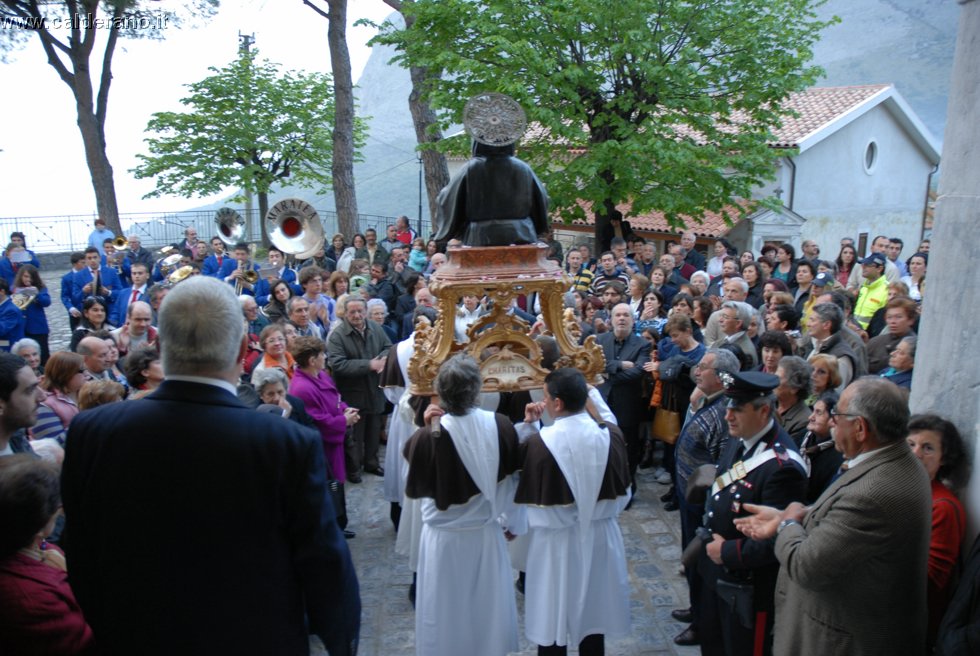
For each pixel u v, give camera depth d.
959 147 3.03
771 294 7.54
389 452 5.73
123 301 9.55
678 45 15.15
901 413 2.63
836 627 2.73
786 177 20.09
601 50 14.73
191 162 27.95
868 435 2.68
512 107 4.79
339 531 2.19
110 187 18.69
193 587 1.99
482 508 3.81
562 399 3.68
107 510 2.00
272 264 10.72
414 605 4.97
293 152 29.30
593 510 3.76
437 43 14.54
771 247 11.72
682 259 11.86
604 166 14.27
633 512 6.38
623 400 6.39
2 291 8.93
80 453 2.05
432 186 16.92
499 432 3.80
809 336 6.07
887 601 2.65
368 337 7.09
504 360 4.78
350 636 2.22
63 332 14.09
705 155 14.59
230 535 2.01
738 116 20.78
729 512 3.39
